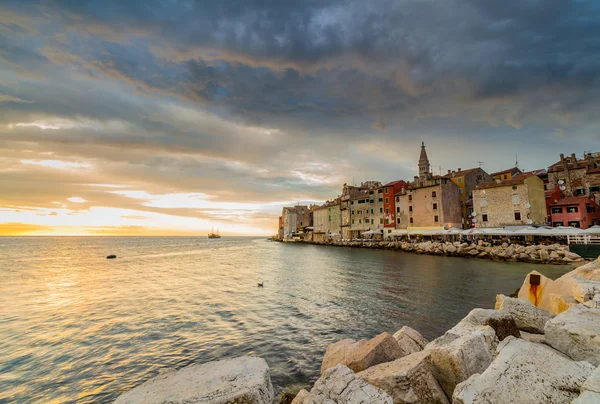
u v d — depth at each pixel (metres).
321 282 28.50
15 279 33.81
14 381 10.09
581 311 6.02
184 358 11.62
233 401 3.56
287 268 41.72
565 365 4.04
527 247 41.38
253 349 12.27
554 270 31.28
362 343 8.10
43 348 12.79
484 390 3.76
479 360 5.46
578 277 10.21
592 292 8.29
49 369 10.89
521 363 4.16
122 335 14.23
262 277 33.19
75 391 9.47
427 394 5.09
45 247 126.69
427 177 70.56
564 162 57.25
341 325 15.06
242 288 26.25
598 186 51.88
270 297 22.14
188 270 41.34
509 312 8.52
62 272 40.12
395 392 5.10
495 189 55.41
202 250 97.94
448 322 15.16
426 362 5.55
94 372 10.63
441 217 64.31
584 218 47.50
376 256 54.81
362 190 95.19
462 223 70.31
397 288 24.05
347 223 92.50
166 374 4.32
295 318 16.45
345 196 95.44
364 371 6.02
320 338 13.36
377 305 18.80
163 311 18.55
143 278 33.69
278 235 186.00
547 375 3.86
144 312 18.41
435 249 52.88
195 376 4.16
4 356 12.02
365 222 85.50
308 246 105.25
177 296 23.14
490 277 28.02
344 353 7.82
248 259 59.66
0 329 15.40
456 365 5.12
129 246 133.50
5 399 9.10
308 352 11.88
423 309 17.58
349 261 47.62
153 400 3.59
